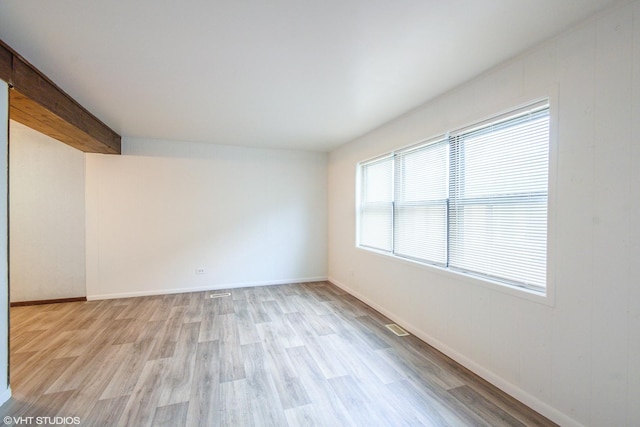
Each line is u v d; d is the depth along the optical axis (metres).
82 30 1.77
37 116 2.57
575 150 1.71
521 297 2.00
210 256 4.82
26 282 4.06
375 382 2.25
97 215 4.29
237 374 2.36
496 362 2.19
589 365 1.64
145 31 1.78
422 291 2.99
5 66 1.93
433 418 1.86
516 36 1.82
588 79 1.65
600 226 1.60
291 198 5.28
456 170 2.64
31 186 4.06
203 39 1.87
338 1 1.51
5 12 1.59
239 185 4.97
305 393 2.12
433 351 2.75
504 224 2.19
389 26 1.73
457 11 1.59
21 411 1.91
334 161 5.25
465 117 2.48
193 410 1.94
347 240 4.74
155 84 2.53
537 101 1.93
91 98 2.84
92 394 2.09
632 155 1.47
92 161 4.27
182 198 4.66
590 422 1.64
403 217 3.41
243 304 4.11
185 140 4.58
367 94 2.73
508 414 1.89
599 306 1.60
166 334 3.11
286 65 2.21
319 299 4.36
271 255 5.18
